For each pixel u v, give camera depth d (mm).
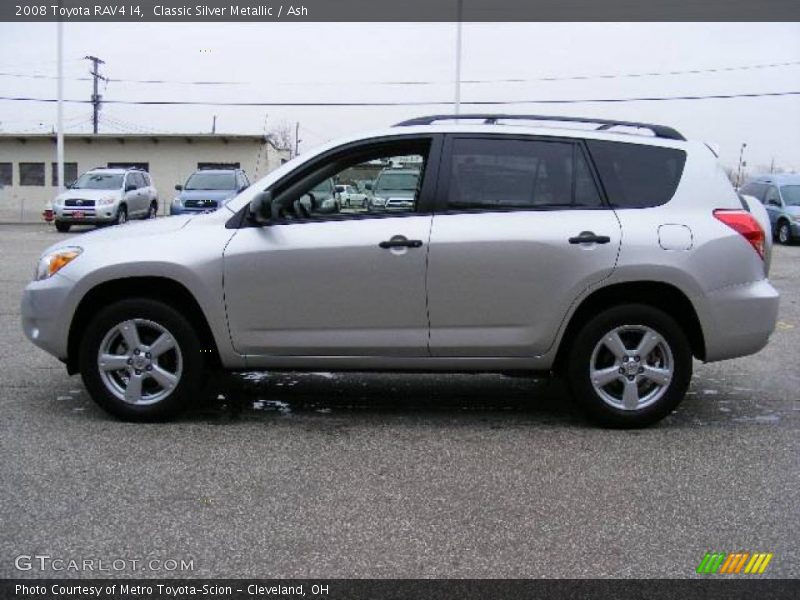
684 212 5203
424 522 3863
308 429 5305
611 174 5250
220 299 5176
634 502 4117
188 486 4270
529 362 5273
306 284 5141
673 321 5191
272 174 5340
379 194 5305
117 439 5008
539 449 4938
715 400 6141
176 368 5289
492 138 5273
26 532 3701
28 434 5078
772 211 23297
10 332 8305
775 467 4641
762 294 5227
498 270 5102
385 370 5328
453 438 5148
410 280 5117
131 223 5711
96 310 5414
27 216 37844
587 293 5117
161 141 40688
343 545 3619
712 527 3828
